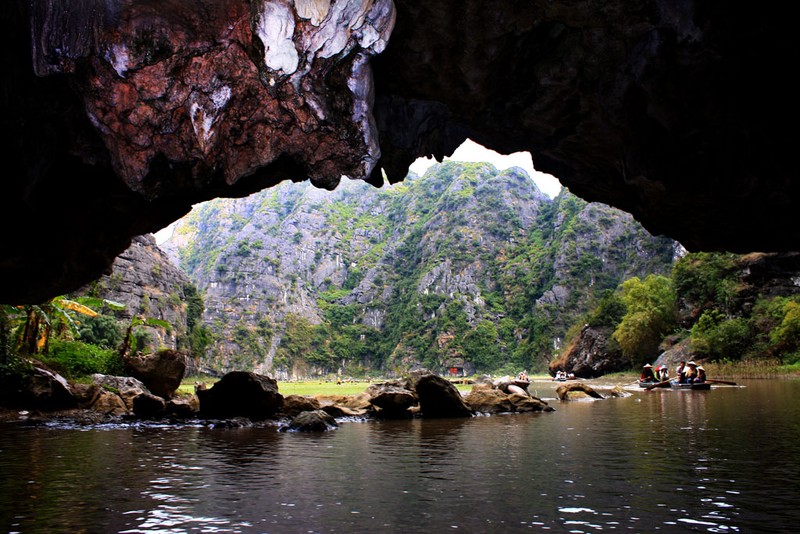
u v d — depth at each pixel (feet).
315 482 20.26
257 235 652.48
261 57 24.02
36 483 20.22
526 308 502.38
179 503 16.99
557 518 15.05
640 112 31.65
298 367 563.07
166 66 24.14
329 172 28.35
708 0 25.66
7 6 23.21
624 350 217.56
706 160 32.55
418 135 36.58
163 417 49.52
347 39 24.35
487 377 138.31
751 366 142.72
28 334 71.72
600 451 27.07
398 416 49.75
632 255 422.00
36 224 33.40
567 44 29.58
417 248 645.92
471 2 26.40
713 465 22.72
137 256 268.00
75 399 55.31
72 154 29.30
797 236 37.65
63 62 23.54
